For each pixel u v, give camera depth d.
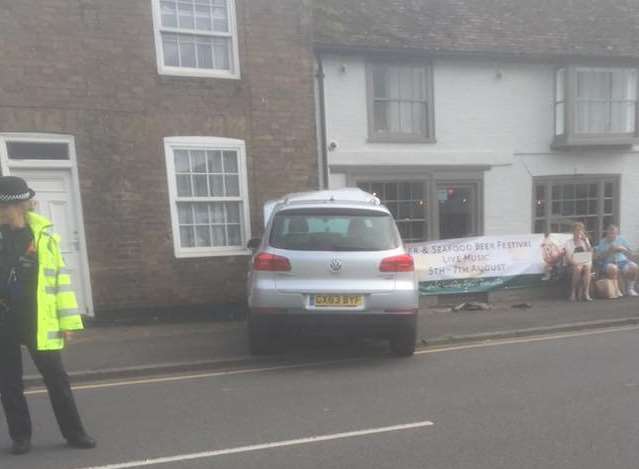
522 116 11.69
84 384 5.85
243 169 9.35
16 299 3.91
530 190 11.85
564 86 11.62
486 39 11.30
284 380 5.81
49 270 3.97
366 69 10.59
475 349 7.05
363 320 5.99
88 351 6.86
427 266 9.73
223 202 9.36
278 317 5.98
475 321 8.46
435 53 10.70
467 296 10.00
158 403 5.16
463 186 11.54
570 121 11.52
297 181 9.76
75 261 8.46
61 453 4.07
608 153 12.34
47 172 8.24
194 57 9.10
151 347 7.05
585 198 12.41
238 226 9.48
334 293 5.94
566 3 13.02
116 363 6.32
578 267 10.03
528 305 9.67
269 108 9.47
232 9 9.15
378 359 6.57
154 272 8.87
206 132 9.08
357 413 4.78
